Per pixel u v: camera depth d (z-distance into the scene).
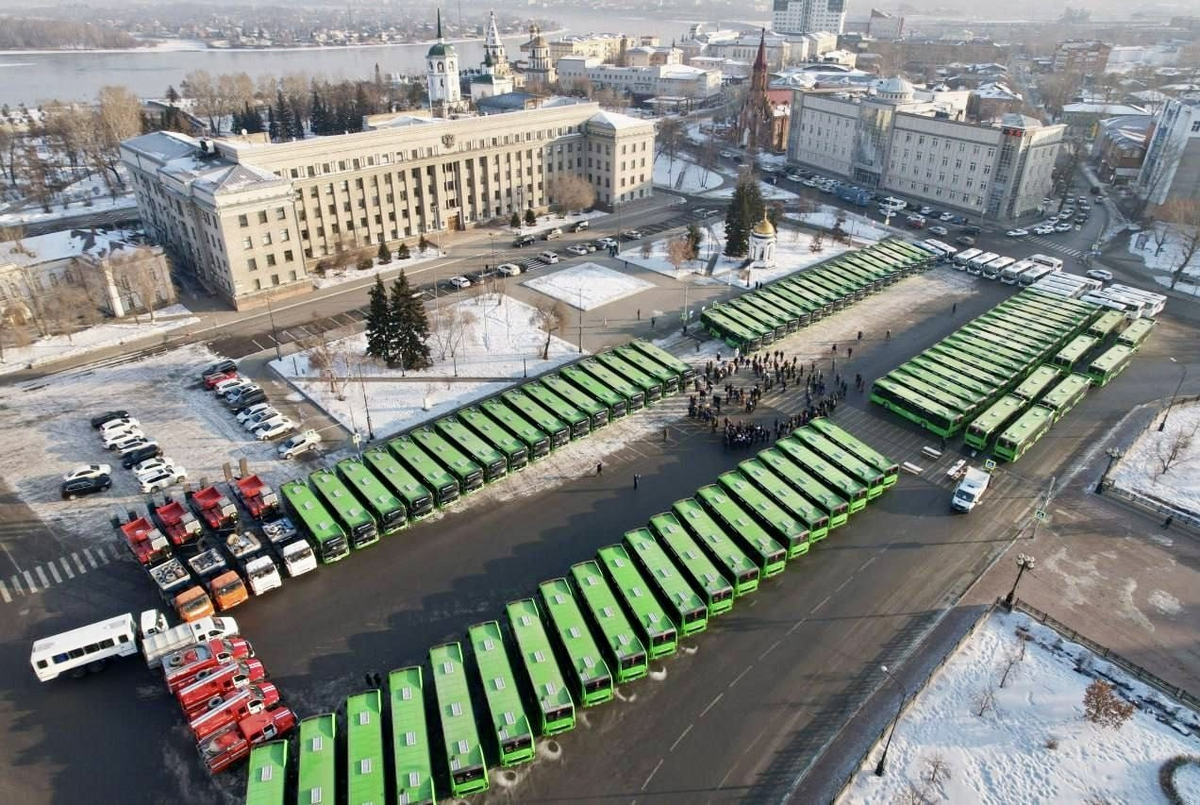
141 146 132.50
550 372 96.38
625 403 86.12
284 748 46.28
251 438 82.12
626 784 46.66
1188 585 63.25
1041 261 134.38
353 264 130.88
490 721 50.22
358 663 54.91
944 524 70.50
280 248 116.12
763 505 67.94
